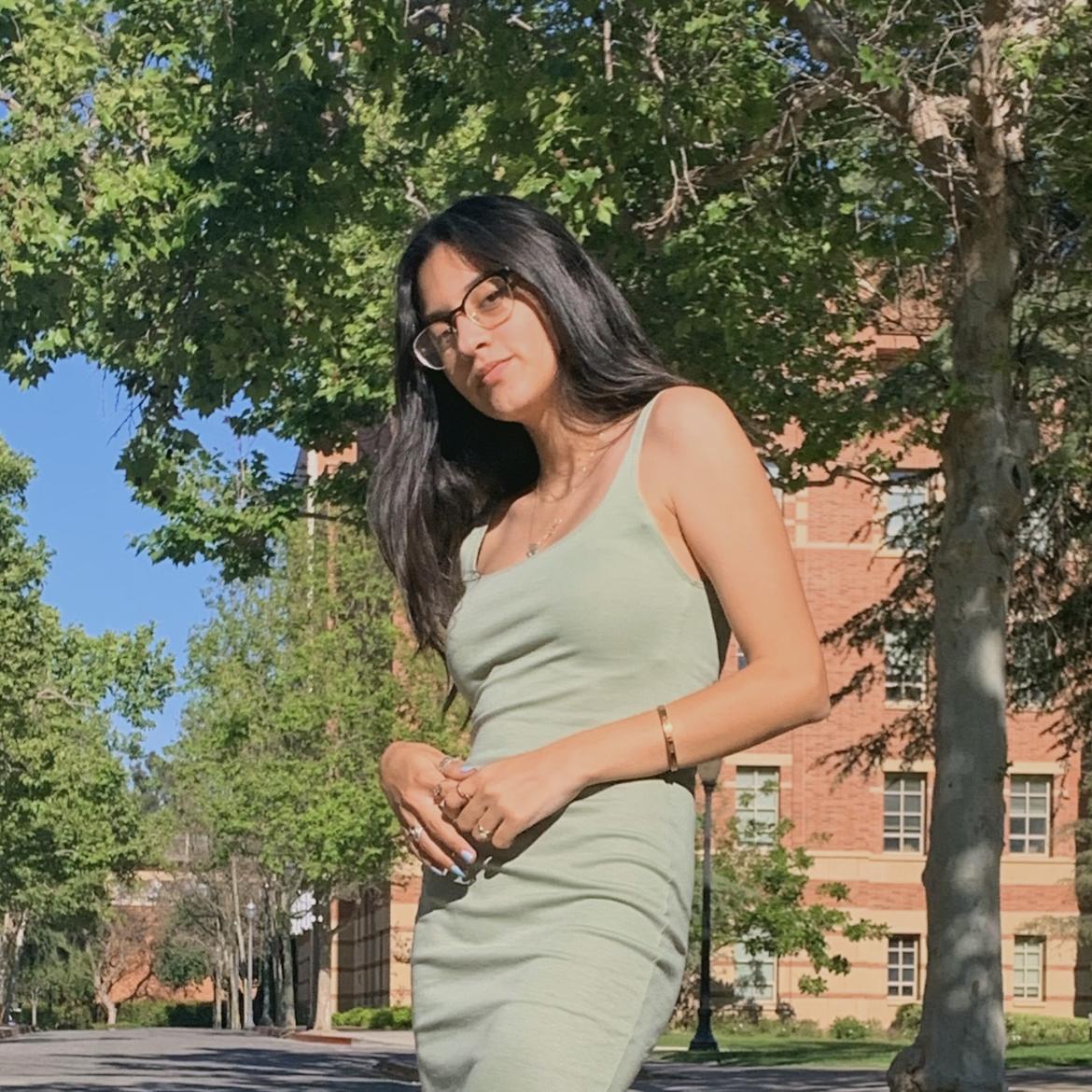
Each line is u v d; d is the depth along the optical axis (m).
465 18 13.69
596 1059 2.28
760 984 47.94
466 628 2.53
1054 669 21.86
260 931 69.69
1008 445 15.12
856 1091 21.34
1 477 39.38
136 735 50.00
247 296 15.27
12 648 38.25
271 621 47.03
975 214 14.76
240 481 20.70
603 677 2.43
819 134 15.35
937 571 15.23
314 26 13.41
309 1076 27.77
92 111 14.79
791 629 2.38
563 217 13.29
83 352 15.95
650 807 2.37
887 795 48.88
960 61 14.05
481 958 2.37
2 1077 26.67
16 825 48.47
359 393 17.61
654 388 2.60
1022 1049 33.12
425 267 2.67
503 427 2.88
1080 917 44.44
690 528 2.43
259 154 14.83
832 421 15.14
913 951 48.47
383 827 45.31
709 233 14.37
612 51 13.67
